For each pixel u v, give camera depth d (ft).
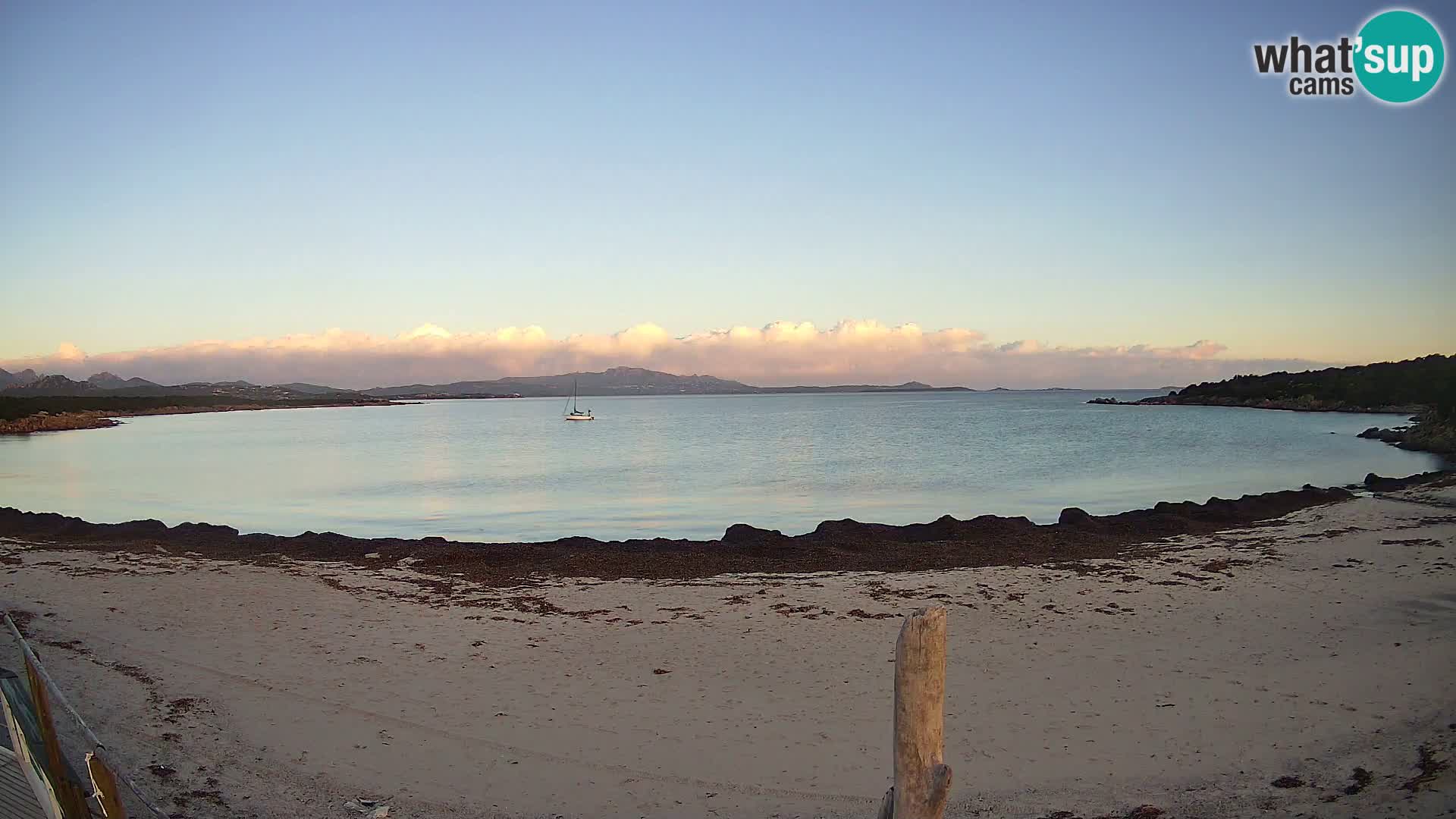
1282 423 280.92
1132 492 113.09
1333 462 148.46
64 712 32.14
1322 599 47.34
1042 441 215.31
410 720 32.12
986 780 26.76
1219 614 44.93
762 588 52.54
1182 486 118.21
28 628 43.86
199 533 71.97
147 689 34.91
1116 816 24.17
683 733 30.96
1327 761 27.07
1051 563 58.49
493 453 205.98
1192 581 52.54
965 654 39.22
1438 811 22.79
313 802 25.71
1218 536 67.46
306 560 62.28
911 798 12.94
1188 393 513.45
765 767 28.14
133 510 108.27
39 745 21.97
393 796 26.23
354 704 33.65
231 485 137.59
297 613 47.34
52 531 73.92
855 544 64.90
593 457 192.24
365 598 50.96
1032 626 43.52
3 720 25.48
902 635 12.98
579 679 36.58
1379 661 36.52
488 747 29.81
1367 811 23.30
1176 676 35.50
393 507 108.88
